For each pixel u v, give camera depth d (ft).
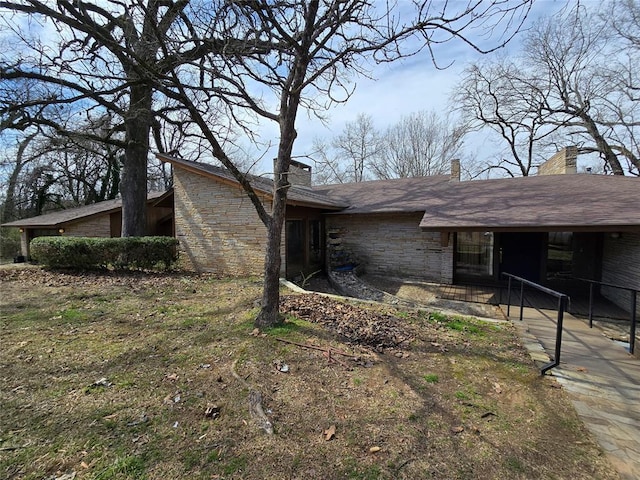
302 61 15.28
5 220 72.18
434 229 27.68
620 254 25.11
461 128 75.77
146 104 34.24
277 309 16.43
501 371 12.26
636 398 10.39
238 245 33.04
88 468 7.00
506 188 36.37
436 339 15.44
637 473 7.13
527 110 67.21
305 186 49.88
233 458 7.43
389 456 7.59
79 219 49.19
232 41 14.58
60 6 17.51
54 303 20.80
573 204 26.91
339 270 36.78
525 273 32.58
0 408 9.11
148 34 15.16
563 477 7.04
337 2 14.15
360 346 14.10
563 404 10.01
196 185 34.91
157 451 7.59
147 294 23.67
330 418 9.03
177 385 10.59
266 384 10.75
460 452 7.78
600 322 20.77
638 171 56.95
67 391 10.12
